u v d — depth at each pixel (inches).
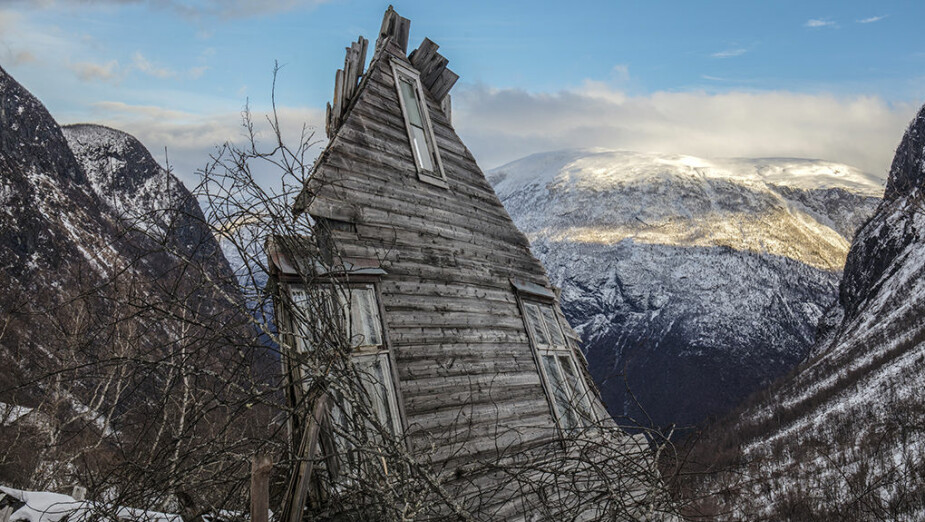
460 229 326.0
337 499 173.5
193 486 169.9
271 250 210.1
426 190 320.5
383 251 270.2
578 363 355.9
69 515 209.9
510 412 275.7
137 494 159.3
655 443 207.8
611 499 188.4
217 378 157.4
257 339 165.8
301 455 156.1
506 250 354.6
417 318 265.1
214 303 171.5
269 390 159.2
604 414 343.3
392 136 319.3
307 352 189.0
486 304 308.5
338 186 267.6
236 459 162.6
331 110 327.6
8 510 219.1
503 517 224.5
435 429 238.2
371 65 339.3
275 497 204.1
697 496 214.8
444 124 376.5
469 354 277.7
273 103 188.4
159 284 167.2
